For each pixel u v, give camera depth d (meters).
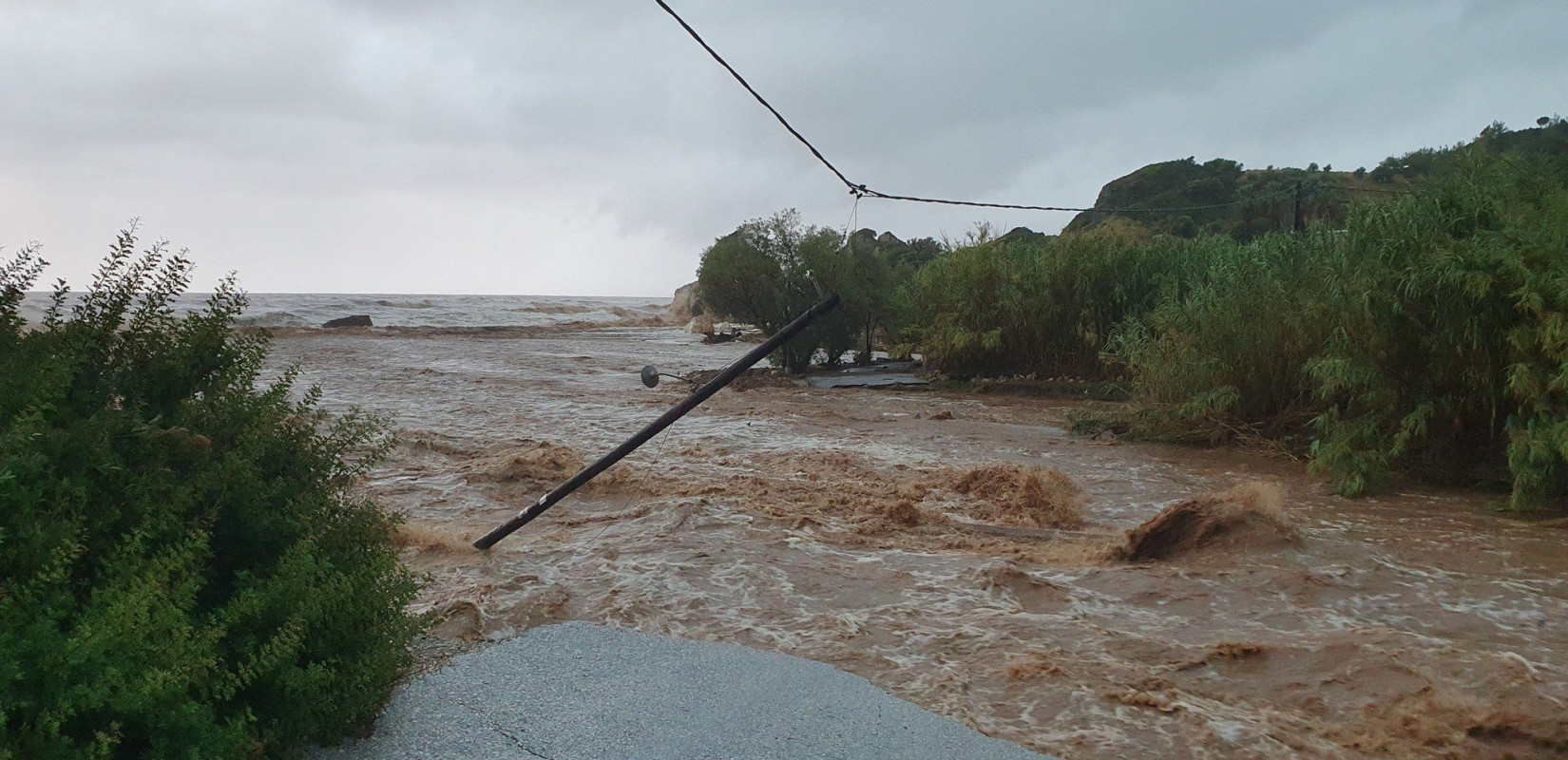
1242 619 5.68
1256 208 47.66
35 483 2.85
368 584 3.65
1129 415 13.28
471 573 6.17
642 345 33.94
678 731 3.76
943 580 6.25
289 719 3.23
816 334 22.59
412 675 4.14
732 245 22.75
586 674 4.33
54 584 2.66
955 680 4.63
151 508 3.05
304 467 3.90
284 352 25.64
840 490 9.22
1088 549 7.21
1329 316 11.14
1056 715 4.27
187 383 3.65
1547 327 8.59
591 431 12.94
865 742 3.77
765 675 4.44
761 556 6.59
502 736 3.62
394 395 16.59
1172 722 4.22
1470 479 9.81
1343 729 4.23
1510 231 9.12
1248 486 7.56
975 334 19.45
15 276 3.35
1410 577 6.52
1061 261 19.17
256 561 3.47
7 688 2.39
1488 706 4.39
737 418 14.51
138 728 2.63
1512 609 5.90
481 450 11.20
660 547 6.70
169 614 2.72
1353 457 9.56
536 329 44.41
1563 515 8.44
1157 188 65.06
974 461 11.20
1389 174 39.12
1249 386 12.52
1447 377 9.74
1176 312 13.59
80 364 3.35
